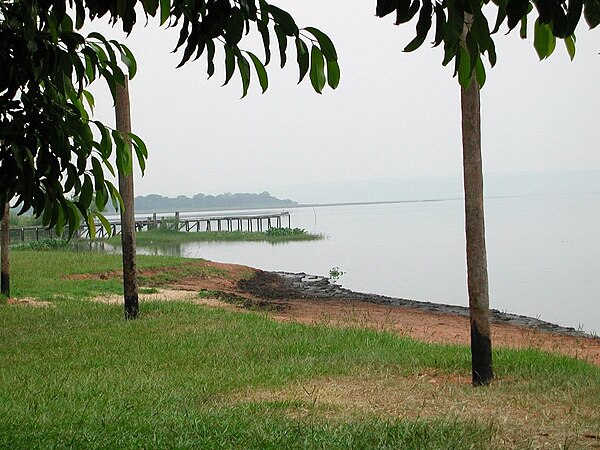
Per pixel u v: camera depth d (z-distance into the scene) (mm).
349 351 9609
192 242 54062
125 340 10344
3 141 3781
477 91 7723
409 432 5434
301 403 6562
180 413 6066
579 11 2686
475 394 7262
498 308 21516
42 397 6762
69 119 4016
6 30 3572
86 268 22000
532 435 5598
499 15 2793
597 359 11445
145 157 4320
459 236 58688
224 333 10992
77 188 4098
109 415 5922
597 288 26047
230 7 3041
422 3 2764
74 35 3736
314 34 3279
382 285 27594
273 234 59000
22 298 15516
